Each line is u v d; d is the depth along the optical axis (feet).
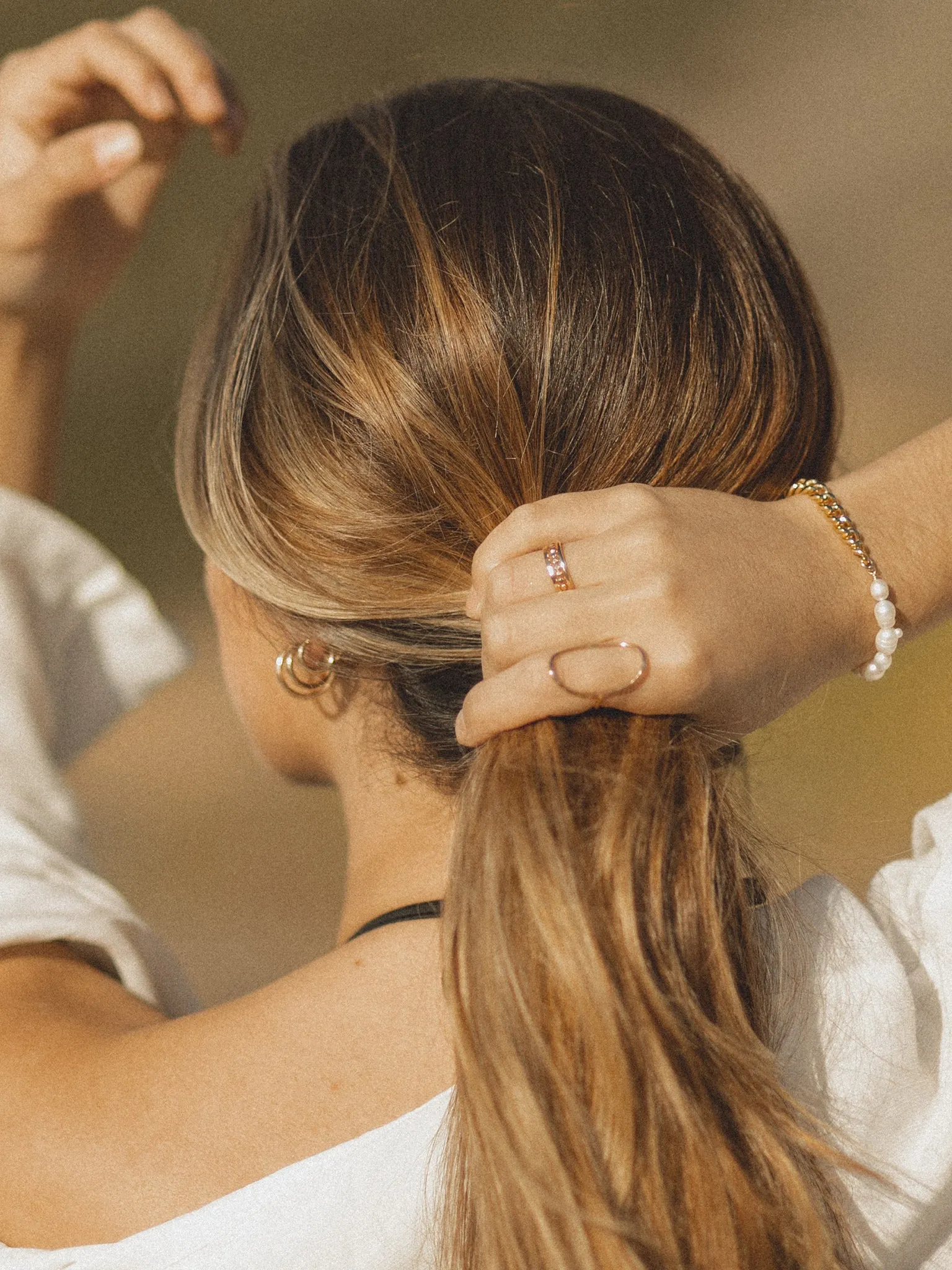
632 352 2.87
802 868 3.17
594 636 2.49
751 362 2.95
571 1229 2.38
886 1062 2.79
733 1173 2.42
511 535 2.56
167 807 11.50
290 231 3.12
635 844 2.47
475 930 2.47
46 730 4.32
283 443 2.99
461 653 2.98
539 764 2.52
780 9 17.74
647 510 2.54
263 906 10.84
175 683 12.37
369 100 3.51
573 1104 2.40
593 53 17.19
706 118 16.61
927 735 9.93
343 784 3.27
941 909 2.92
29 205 4.83
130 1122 2.80
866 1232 2.77
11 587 4.50
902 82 16.94
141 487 14.03
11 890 3.50
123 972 3.53
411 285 2.91
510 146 3.10
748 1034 2.51
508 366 2.85
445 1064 2.77
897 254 15.10
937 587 2.88
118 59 4.44
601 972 2.40
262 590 3.06
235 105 4.55
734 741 3.02
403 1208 2.66
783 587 2.63
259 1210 2.64
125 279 16.02
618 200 2.98
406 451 2.90
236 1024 2.88
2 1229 2.81
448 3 17.54
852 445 13.02
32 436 5.07
